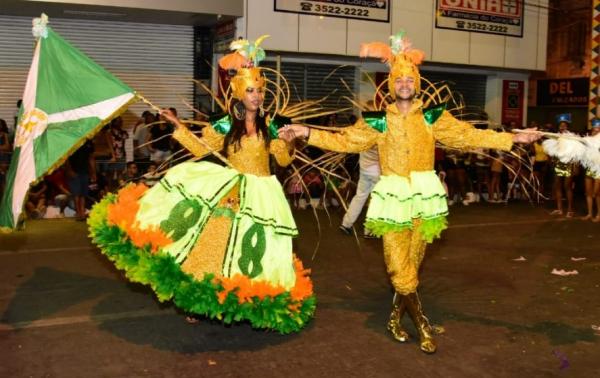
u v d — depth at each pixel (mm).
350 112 13672
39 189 10492
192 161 5164
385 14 14000
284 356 4648
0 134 10664
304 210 11570
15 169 5098
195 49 13641
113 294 6105
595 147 4797
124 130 12062
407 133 4746
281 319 4535
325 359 4602
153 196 4855
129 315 5508
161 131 11008
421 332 4781
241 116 4887
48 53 5242
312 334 5113
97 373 4305
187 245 4672
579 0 20531
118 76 13133
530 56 16250
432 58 14875
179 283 4473
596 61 14906
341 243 8688
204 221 4727
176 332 5113
